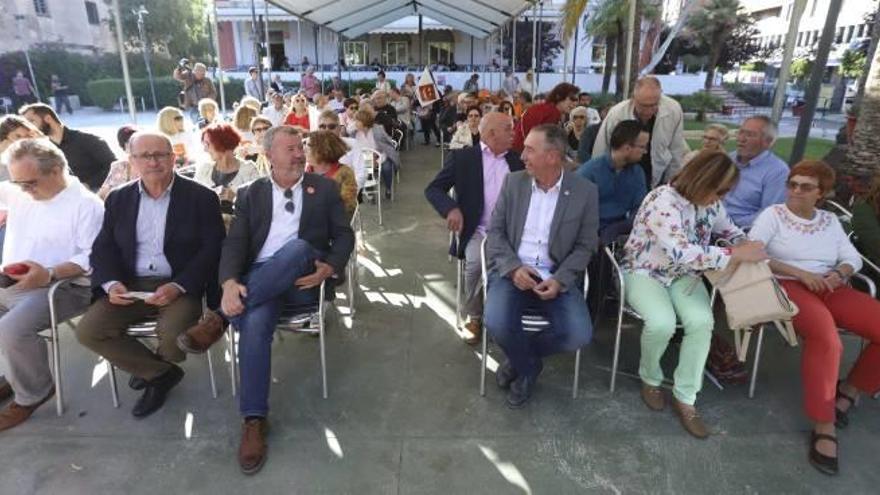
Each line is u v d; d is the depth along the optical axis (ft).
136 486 6.64
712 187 7.43
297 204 8.61
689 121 65.36
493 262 8.62
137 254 8.22
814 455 6.98
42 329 7.74
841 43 83.71
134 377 8.59
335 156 11.53
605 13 56.39
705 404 8.27
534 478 6.77
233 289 7.60
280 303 7.92
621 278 8.15
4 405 8.29
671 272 8.12
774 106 11.75
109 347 7.62
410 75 46.83
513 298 8.12
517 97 29.84
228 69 80.69
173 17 81.10
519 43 85.87
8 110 54.60
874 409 8.14
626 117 11.25
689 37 94.68
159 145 7.84
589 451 7.24
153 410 8.02
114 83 60.95
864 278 8.22
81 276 8.20
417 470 6.90
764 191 9.88
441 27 85.71
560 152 8.04
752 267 7.44
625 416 7.97
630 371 9.18
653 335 7.68
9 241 8.32
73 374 9.00
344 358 9.54
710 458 7.11
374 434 7.57
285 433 7.57
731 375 8.68
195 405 8.22
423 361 9.46
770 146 9.91
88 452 7.21
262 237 8.46
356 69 80.07
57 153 8.09
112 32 79.15
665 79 83.30
